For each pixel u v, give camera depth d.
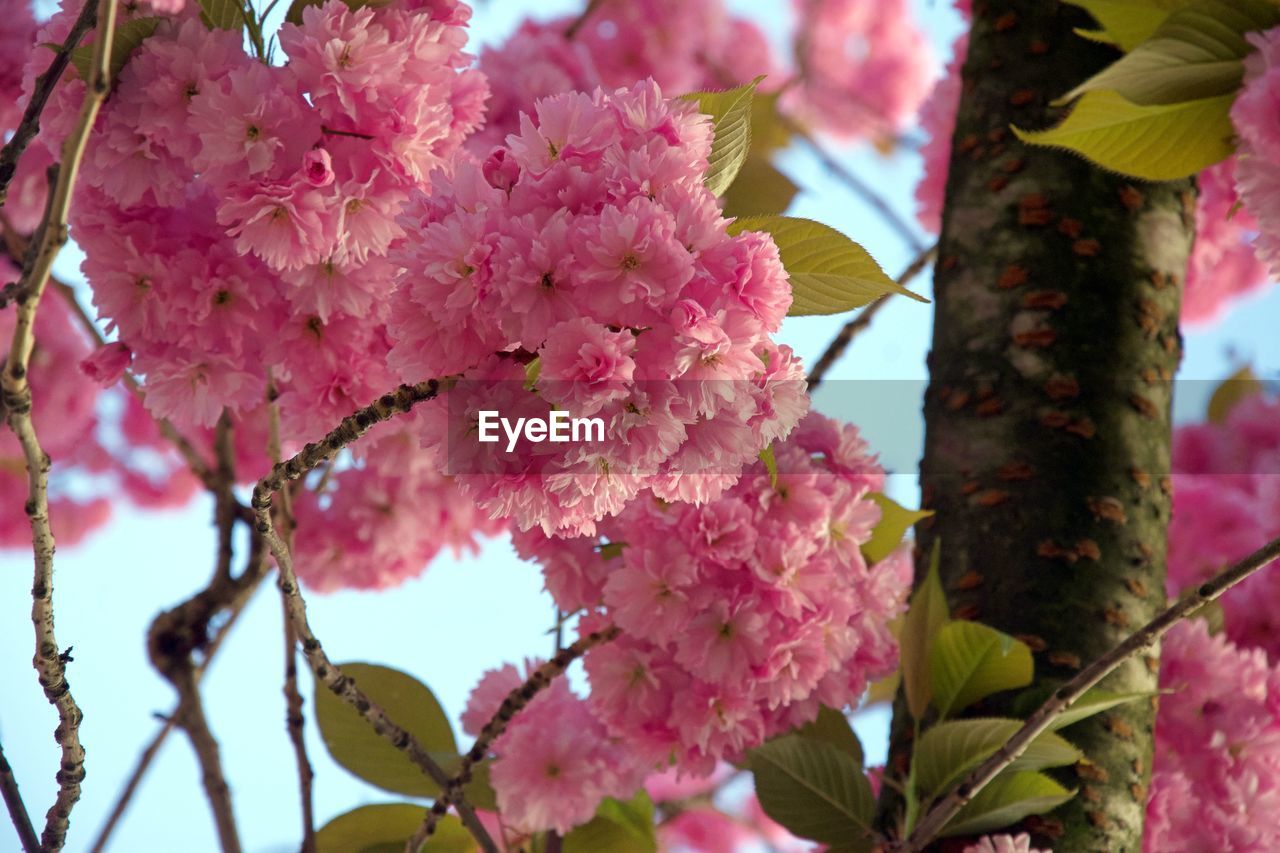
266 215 1.59
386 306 1.64
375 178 1.60
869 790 1.65
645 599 1.63
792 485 1.65
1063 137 1.64
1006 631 1.64
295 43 1.58
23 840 1.51
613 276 1.41
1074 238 1.70
